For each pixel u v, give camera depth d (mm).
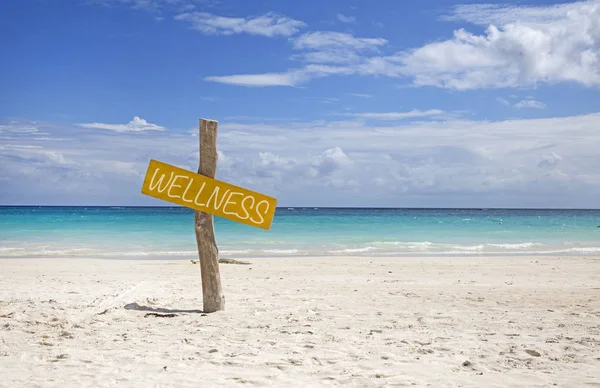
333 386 4371
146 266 15539
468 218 68875
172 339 6125
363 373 4746
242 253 21750
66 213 76062
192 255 20375
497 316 7852
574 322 7375
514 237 31484
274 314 7926
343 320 7473
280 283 11922
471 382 4500
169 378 4543
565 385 4418
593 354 5492
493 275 13828
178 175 7906
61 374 4625
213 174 8023
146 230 33938
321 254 21562
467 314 8023
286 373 4730
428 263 17047
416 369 4883
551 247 25406
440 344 5938
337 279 12789
